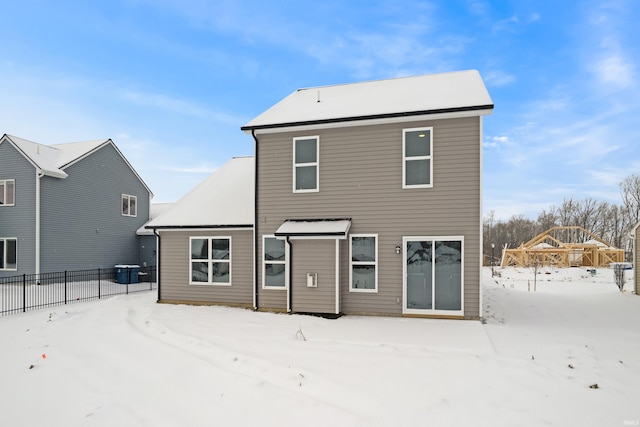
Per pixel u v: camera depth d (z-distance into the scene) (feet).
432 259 35.53
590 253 126.72
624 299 49.11
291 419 14.30
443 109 34.50
